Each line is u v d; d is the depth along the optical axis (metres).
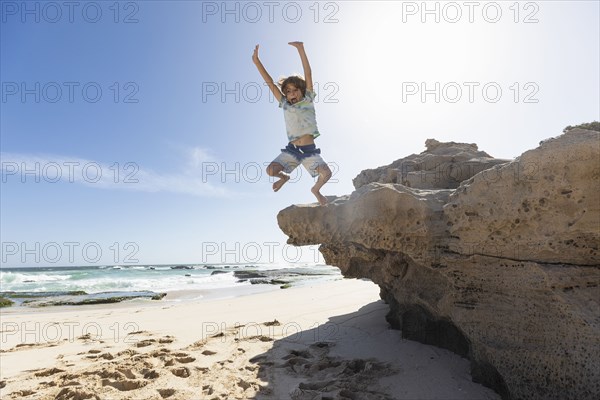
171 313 10.27
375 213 4.29
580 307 3.45
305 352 5.72
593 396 3.20
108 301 15.48
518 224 3.76
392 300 6.30
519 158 3.76
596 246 3.58
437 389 4.23
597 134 3.34
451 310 4.41
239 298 13.20
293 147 4.65
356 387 4.37
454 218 4.11
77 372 5.20
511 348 3.78
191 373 5.07
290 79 4.65
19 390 4.71
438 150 6.54
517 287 3.83
